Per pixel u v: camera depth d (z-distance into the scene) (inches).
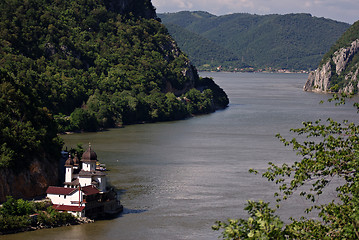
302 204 5226.4
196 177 6456.7
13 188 5428.2
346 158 2102.6
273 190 5836.6
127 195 5723.4
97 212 5137.8
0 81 6604.3
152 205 5374.0
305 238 1963.6
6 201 5290.4
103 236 4564.5
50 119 6830.7
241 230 1872.5
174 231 4648.1
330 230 2000.5
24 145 5777.6
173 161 7416.3
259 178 6387.8
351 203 2039.9
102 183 5438.0
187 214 5083.7
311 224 2047.2
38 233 4638.3
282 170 2209.6
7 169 5423.2
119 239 4488.2
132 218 5014.8
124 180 6323.8
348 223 1943.9
